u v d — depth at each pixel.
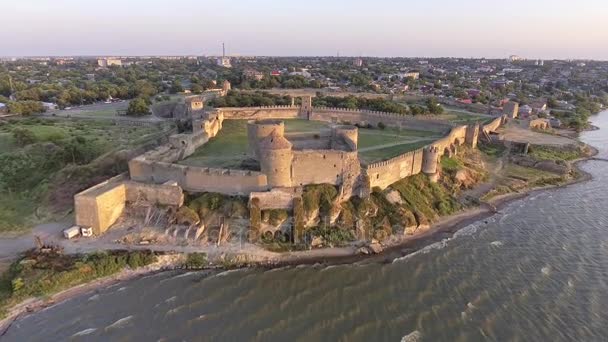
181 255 55.78
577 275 53.44
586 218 73.00
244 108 112.19
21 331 42.62
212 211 61.72
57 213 64.69
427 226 68.44
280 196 62.66
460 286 51.41
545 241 63.44
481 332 43.16
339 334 43.00
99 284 50.47
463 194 82.00
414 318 45.44
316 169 65.00
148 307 46.75
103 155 79.06
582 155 116.38
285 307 47.28
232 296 49.16
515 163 104.44
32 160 79.75
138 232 59.31
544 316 45.41
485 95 190.25
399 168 75.44
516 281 52.25
